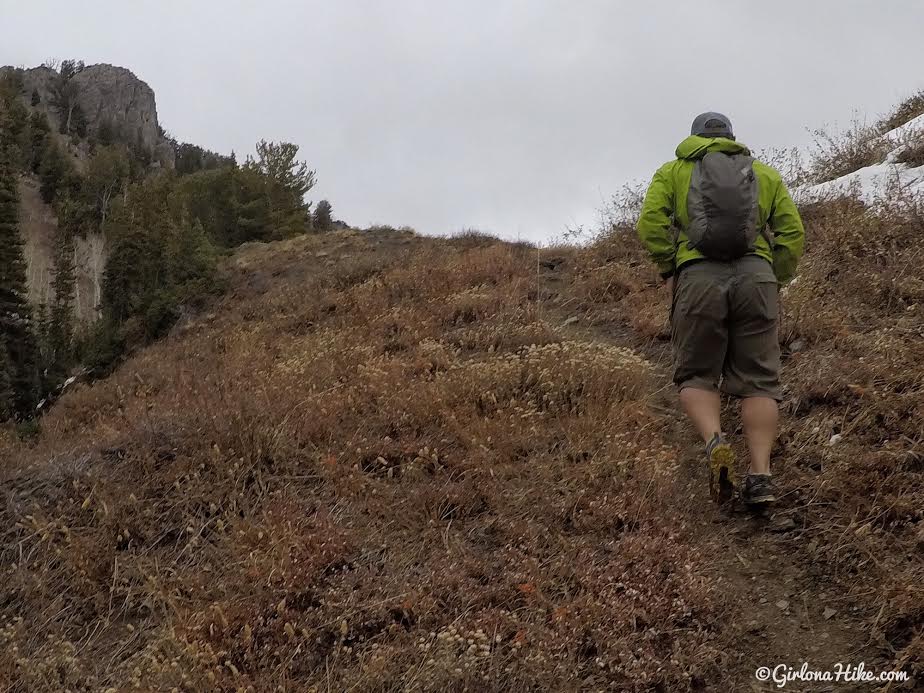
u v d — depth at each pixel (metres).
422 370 5.67
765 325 3.45
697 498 3.63
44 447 5.30
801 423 3.95
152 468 4.07
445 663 2.57
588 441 4.05
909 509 3.04
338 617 2.88
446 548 3.34
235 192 26.91
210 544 3.49
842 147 9.05
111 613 3.18
